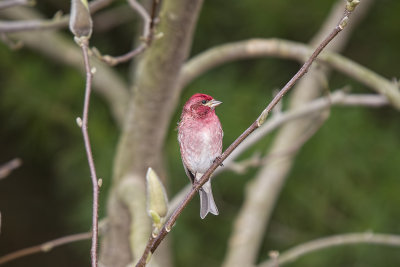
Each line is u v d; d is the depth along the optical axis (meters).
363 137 12.17
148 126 7.55
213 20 13.06
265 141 11.88
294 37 13.22
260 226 10.57
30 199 16.47
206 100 6.47
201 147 6.41
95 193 3.87
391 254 11.91
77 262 16.77
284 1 12.47
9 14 10.82
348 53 13.55
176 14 6.75
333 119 11.96
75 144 12.67
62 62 10.98
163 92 7.32
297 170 12.34
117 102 10.83
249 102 12.02
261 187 10.74
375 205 11.98
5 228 16.42
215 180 12.57
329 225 12.44
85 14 4.19
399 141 12.70
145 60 7.27
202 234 12.88
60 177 14.66
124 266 7.61
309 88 11.23
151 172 3.52
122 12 12.15
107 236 7.75
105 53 13.45
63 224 16.45
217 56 8.16
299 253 8.02
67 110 12.48
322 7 12.62
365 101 8.07
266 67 12.95
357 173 12.21
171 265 9.12
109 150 12.05
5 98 12.49
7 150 15.77
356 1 3.63
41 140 13.29
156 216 3.48
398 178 12.09
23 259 16.59
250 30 13.03
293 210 12.91
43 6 13.43
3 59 12.25
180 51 7.01
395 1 12.82
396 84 7.43
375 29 13.14
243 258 10.35
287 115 8.20
